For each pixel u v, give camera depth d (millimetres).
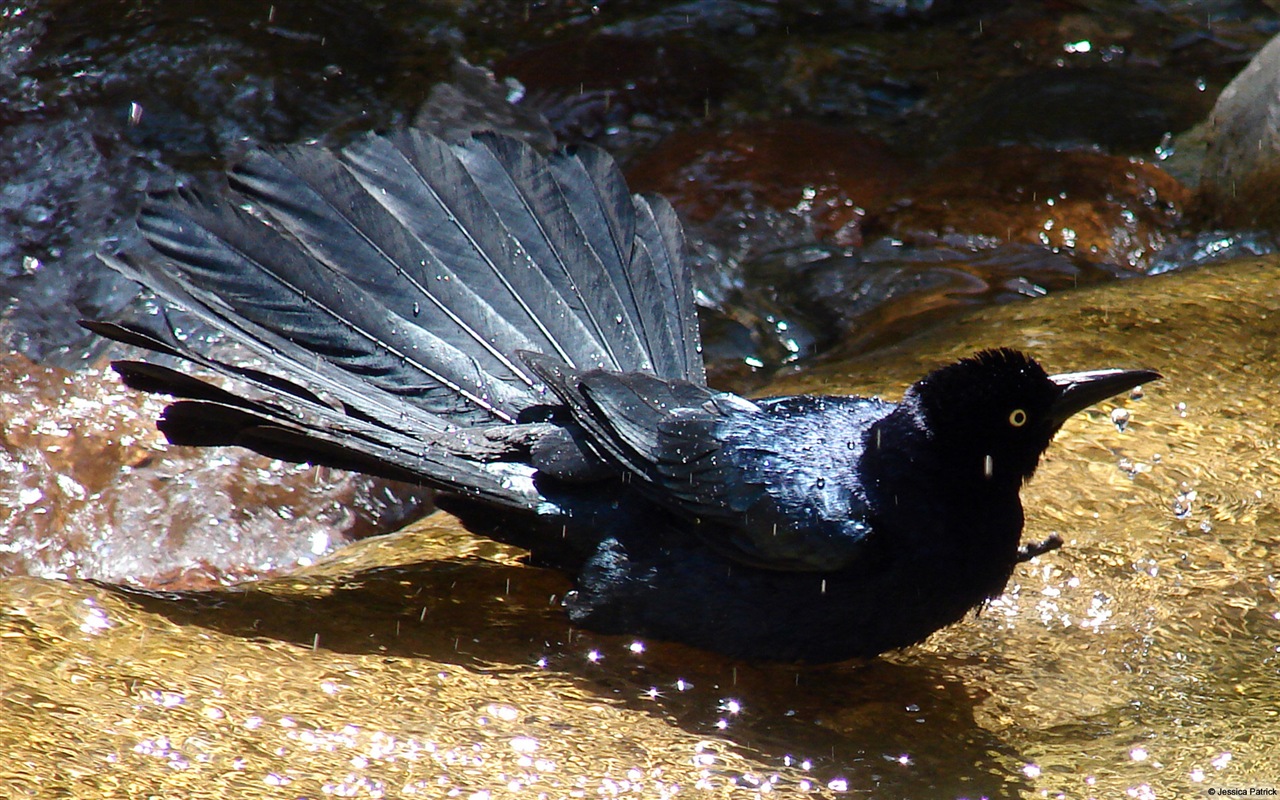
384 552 10289
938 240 16578
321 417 9359
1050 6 21438
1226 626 9242
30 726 7184
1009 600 9555
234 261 9805
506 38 19812
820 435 9016
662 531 9031
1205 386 12086
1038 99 19344
